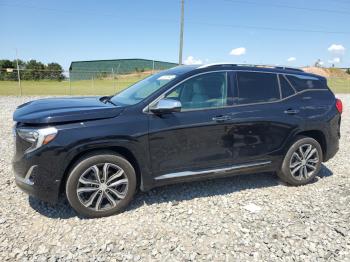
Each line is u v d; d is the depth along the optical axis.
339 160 5.98
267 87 4.35
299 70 4.77
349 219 3.65
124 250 2.98
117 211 3.65
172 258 2.89
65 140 3.24
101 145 3.39
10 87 27.67
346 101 18.22
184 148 3.81
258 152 4.29
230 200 4.10
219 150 4.02
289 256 2.96
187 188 4.43
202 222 3.53
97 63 55.66
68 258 2.84
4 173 4.79
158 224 3.46
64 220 3.49
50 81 35.34
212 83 4.00
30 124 3.32
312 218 3.67
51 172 3.27
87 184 3.46
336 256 2.97
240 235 3.29
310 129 4.57
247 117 4.10
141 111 3.60
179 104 3.49
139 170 3.78
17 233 3.20
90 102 4.04
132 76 40.19
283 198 4.21
